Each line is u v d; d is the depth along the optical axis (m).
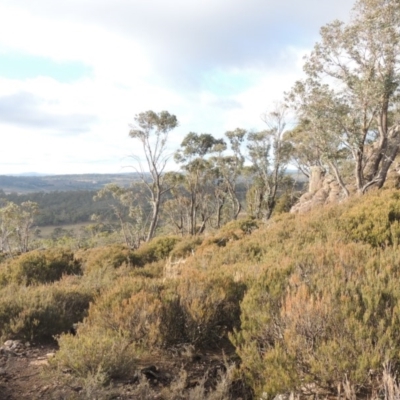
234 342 3.61
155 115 40.66
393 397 2.53
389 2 16.41
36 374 3.58
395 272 4.31
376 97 16.64
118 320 4.27
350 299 3.53
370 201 9.24
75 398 2.91
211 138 49.62
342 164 26.38
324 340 3.11
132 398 3.03
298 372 2.98
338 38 17.36
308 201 28.55
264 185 48.78
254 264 6.80
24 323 4.88
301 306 3.43
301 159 44.28
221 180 55.84
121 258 14.42
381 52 16.83
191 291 4.73
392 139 18.72
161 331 4.15
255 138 46.00
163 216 59.16
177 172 49.41
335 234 7.66
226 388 3.12
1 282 10.03
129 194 50.62
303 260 5.19
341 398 2.76
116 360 3.42
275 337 3.51
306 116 19.16
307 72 18.16
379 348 2.88
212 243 14.43
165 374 3.54
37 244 66.94
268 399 2.96
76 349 3.53
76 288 6.76
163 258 14.98
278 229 9.86
